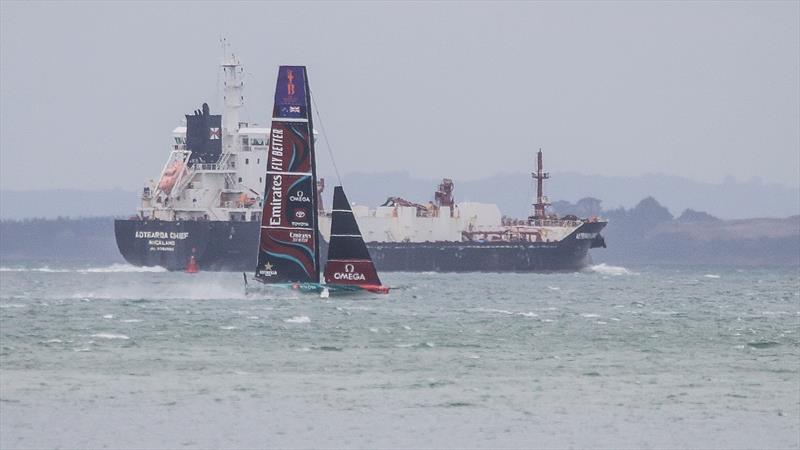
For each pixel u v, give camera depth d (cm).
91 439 18162
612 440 18425
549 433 18838
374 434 18650
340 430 18875
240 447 17788
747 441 18450
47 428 18825
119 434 18462
